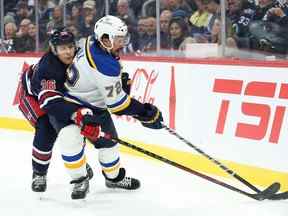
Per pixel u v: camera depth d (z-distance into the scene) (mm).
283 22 14758
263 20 15023
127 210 9562
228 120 11781
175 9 16984
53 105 9211
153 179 11672
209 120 12234
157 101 13625
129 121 14266
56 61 9445
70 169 9617
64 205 9961
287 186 10469
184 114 12852
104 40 8875
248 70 11367
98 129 9055
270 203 9555
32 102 10188
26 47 21797
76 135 9438
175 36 17047
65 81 9656
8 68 18547
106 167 10492
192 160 12562
